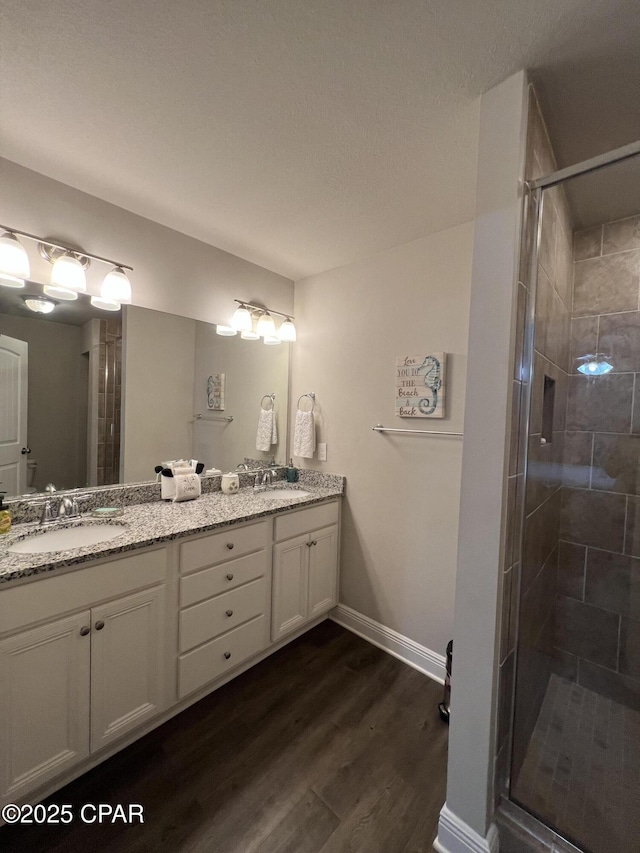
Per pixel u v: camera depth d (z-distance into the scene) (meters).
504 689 1.15
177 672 1.56
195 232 2.02
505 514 1.07
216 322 2.24
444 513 1.93
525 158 1.04
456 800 1.14
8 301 1.56
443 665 1.90
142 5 0.87
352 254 2.22
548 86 1.06
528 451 1.23
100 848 1.13
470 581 1.11
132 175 1.55
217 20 0.90
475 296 1.10
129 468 1.96
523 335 1.13
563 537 1.89
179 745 1.48
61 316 1.70
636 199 1.56
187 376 2.14
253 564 1.86
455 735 1.14
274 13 0.88
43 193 1.56
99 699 1.32
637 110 1.14
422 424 2.01
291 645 2.18
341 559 2.42
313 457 2.55
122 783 1.32
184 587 1.57
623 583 1.75
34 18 0.91
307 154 1.38
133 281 1.87
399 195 1.62
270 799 1.28
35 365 1.64
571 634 1.87
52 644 1.20
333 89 1.09
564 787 1.29
